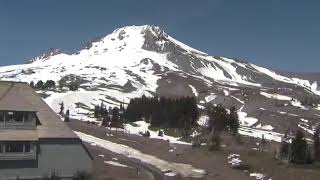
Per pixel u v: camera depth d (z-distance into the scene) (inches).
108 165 3110.2
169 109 5339.6
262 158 3484.3
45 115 2551.7
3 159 2346.2
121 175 2866.6
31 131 2420.0
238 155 3595.0
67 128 2554.1
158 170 3179.1
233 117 4835.1
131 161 3400.6
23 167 2394.2
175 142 4340.6
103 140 4163.4
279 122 7342.5
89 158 2564.0
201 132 4736.7
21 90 2554.1
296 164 3302.2
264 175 3137.3
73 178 2471.7
